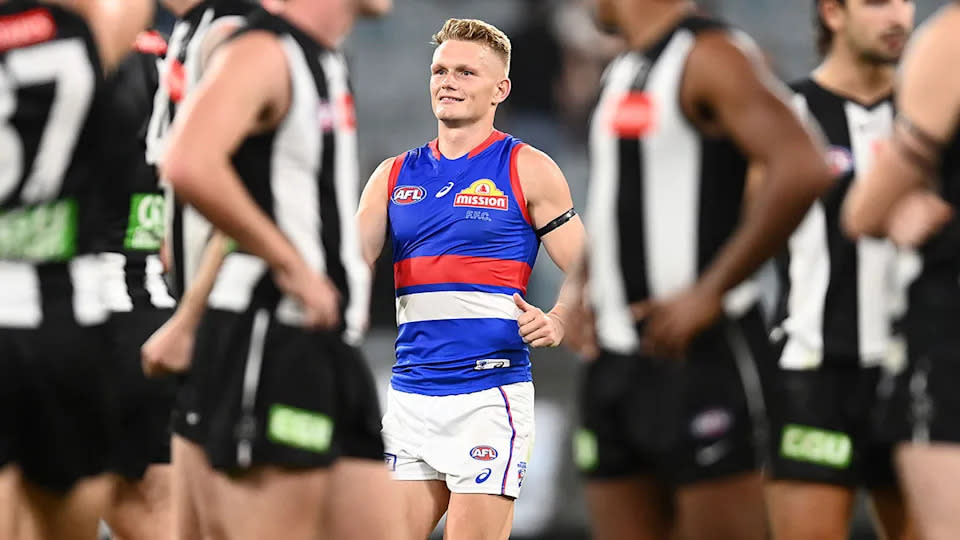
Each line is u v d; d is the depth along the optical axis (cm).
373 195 1523
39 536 1054
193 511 1095
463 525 1450
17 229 986
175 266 1324
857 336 1370
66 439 1021
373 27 4394
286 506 1025
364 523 1071
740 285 939
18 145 977
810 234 1394
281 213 1007
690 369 953
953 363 945
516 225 1484
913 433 960
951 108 930
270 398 1013
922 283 967
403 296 1498
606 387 984
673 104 942
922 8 4369
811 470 1354
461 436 1459
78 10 1014
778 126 911
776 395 991
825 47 1489
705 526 966
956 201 945
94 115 1012
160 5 3581
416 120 4356
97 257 1041
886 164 961
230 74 973
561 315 1481
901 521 1340
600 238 987
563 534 2248
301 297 998
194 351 1052
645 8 980
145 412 1455
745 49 935
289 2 1027
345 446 1062
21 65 979
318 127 1015
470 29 1499
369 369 1080
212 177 955
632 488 1011
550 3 4334
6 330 984
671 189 951
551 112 4309
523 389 1495
